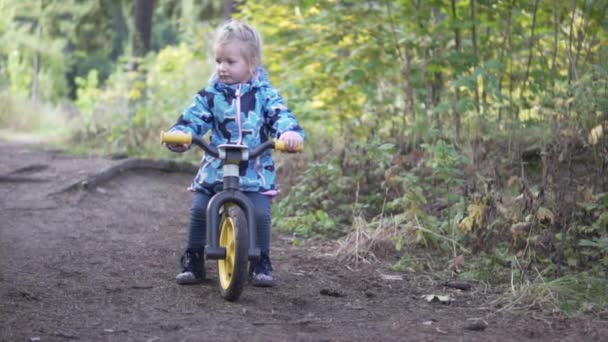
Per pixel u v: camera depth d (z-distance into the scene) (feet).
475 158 21.12
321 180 22.71
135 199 23.49
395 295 16.79
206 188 16.63
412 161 22.20
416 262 18.47
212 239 15.85
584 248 18.54
